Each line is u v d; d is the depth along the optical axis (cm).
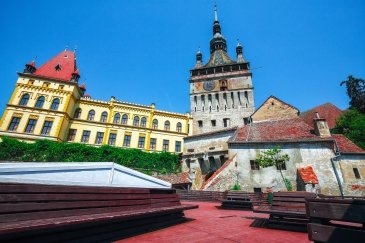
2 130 3125
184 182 2473
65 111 3488
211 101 4641
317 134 1892
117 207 452
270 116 2975
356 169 1664
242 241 425
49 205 319
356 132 2544
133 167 3369
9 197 270
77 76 3938
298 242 418
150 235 469
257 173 1808
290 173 1736
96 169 481
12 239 276
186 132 4300
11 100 3328
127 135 3888
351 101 3691
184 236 461
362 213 250
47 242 316
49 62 4041
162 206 614
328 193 1611
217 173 1716
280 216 580
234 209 1020
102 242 400
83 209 373
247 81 4609
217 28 6159
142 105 4219
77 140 3597
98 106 3966
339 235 261
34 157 2984
